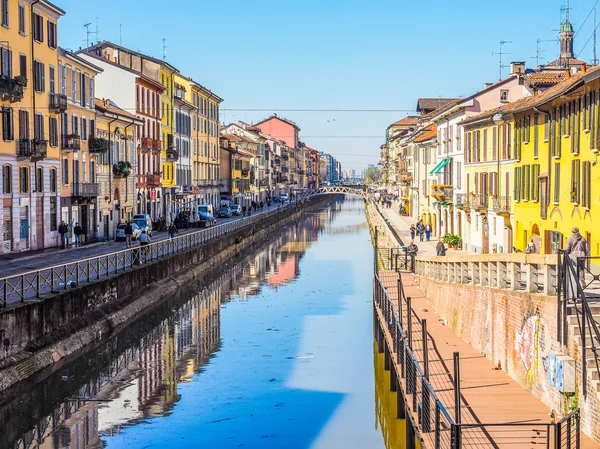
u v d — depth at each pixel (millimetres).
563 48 67312
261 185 165625
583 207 35125
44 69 53062
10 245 48406
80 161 60344
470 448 16062
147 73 86812
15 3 48344
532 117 44625
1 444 23188
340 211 178625
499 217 52562
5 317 26609
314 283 58438
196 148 108000
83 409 26719
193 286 55500
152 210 83062
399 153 143500
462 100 65250
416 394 20281
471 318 27016
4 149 47031
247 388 29797
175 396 28547
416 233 77125
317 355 35281
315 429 25156
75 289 33625
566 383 16906
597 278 17844
